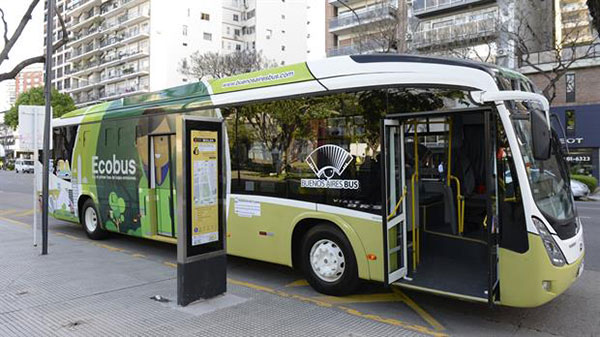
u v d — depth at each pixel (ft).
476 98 15.15
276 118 20.22
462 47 88.43
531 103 16.11
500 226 14.73
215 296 18.29
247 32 228.84
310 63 19.27
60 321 15.56
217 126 18.26
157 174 26.18
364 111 17.46
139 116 27.14
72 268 22.98
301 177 19.24
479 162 19.21
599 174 88.43
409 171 18.45
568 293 19.53
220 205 18.45
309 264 19.29
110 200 29.35
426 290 16.08
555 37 96.58
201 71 131.13
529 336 14.98
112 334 14.47
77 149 32.24
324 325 15.43
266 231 20.49
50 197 35.27
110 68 239.91
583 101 89.30
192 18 212.64
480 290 15.62
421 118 17.22
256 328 15.07
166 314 16.29
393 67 17.02
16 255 25.80
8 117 183.73
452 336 14.79
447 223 19.58
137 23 220.84
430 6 108.58
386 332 14.89
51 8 26.37
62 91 281.33
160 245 30.09
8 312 16.42
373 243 17.10
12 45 36.17
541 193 14.97
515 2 94.43
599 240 31.65
